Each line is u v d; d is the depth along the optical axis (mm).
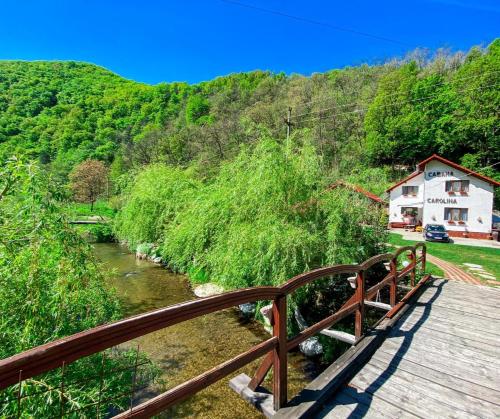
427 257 11602
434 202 20234
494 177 22859
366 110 33438
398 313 4141
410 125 28297
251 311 6934
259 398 2082
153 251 12531
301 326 5711
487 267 9719
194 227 7223
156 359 5230
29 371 870
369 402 2197
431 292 5383
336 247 5730
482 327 3758
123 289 8906
